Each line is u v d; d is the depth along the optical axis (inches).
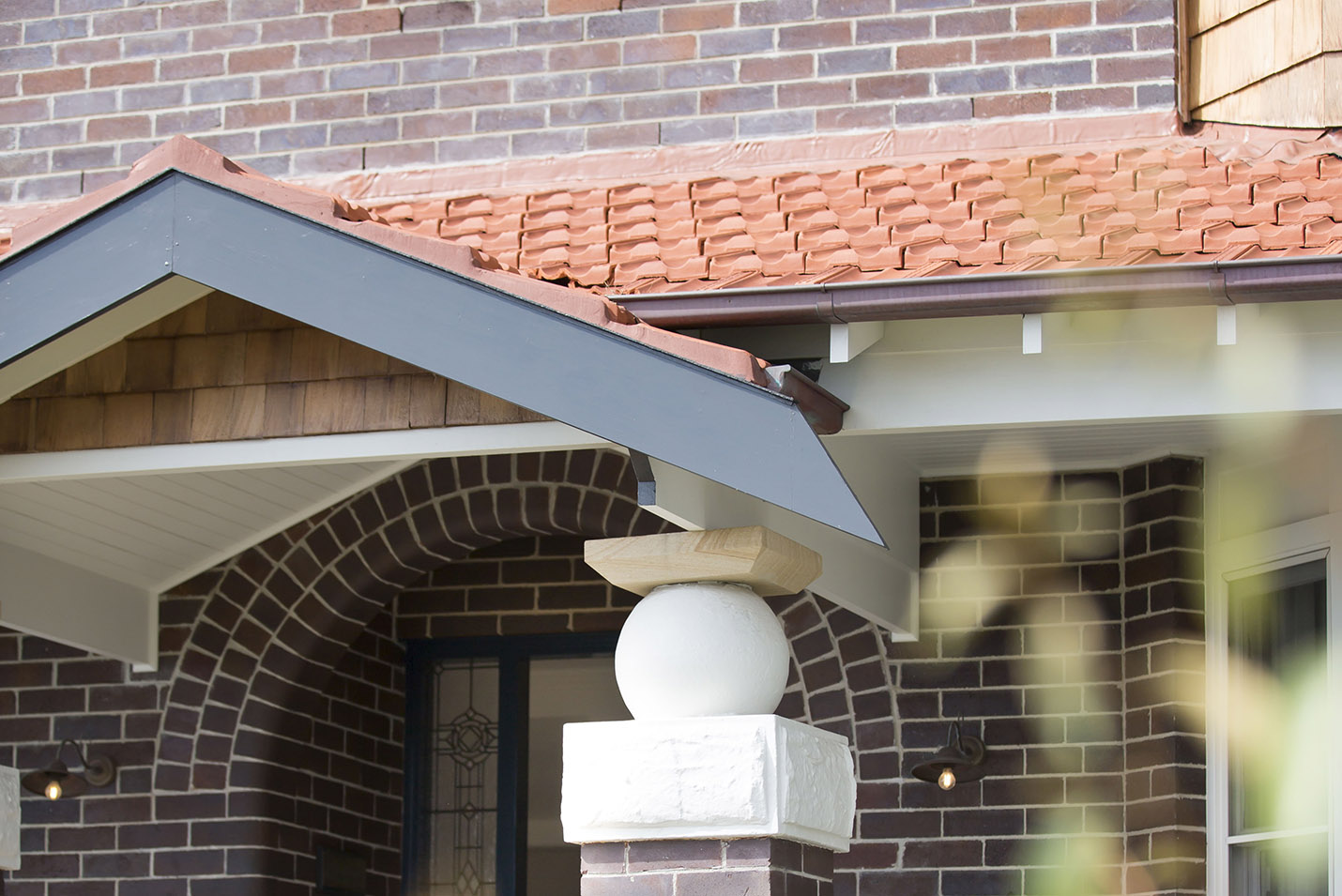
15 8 365.4
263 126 347.9
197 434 252.4
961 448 320.2
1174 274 227.5
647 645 226.4
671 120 328.5
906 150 315.6
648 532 343.9
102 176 354.0
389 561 357.1
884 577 322.3
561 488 348.8
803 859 229.9
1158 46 312.0
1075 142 310.5
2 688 371.6
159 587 365.4
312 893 364.5
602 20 335.9
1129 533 327.9
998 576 334.0
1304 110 298.7
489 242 291.7
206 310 255.9
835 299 236.4
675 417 210.7
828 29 325.1
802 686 338.6
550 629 392.2
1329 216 245.4
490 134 336.8
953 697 331.9
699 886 220.7
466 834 391.5
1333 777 292.2
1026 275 230.2
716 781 219.9
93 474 257.4
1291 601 308.5
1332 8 299.4
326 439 248.7
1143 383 243.1
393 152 340.5
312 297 225.3
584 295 217.5
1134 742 319.6
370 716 388.8
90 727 365.7
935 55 319.9
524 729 395.9
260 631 361.1
